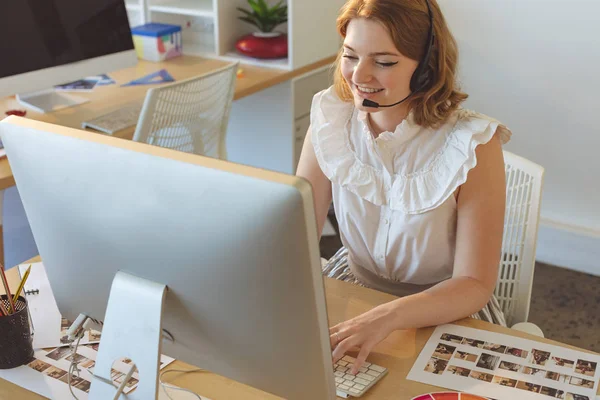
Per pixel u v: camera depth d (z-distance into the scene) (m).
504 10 2.74
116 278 0.90
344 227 1.52
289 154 3.01
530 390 1.05
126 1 3.21
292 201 0.73
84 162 0.86
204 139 2.33
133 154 0.82
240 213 0.76
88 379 1.10
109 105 2.40
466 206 1.35
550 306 2.65
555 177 2.88
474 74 2.90
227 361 0.90
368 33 1.23
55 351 1.17
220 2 2.93
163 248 0.84
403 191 1.39
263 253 0.77
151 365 0.88
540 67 2.75
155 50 2.93
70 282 1.01
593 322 2.56
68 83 2.42
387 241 1.46
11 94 2.19
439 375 1.09
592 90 2.68
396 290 1.54
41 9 2.23
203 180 0.77
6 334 1.09
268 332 0.83
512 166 1.53
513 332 1.20
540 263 2.96
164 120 2.11
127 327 0.90
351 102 1.48
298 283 0.77
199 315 0.87
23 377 1.10
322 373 0.83
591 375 1.08
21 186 0.97
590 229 2.85
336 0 3.00
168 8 3.04
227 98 2.34
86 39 2.38
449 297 1.23
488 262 1.31
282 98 2.91
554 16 2.65
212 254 0.80
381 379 1.09
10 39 2.16
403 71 1.26
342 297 1.32
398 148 1.39
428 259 1.44
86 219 0.90
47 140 0.89
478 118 1.37
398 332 1.21
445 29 1.30
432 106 1.35
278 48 2.91
